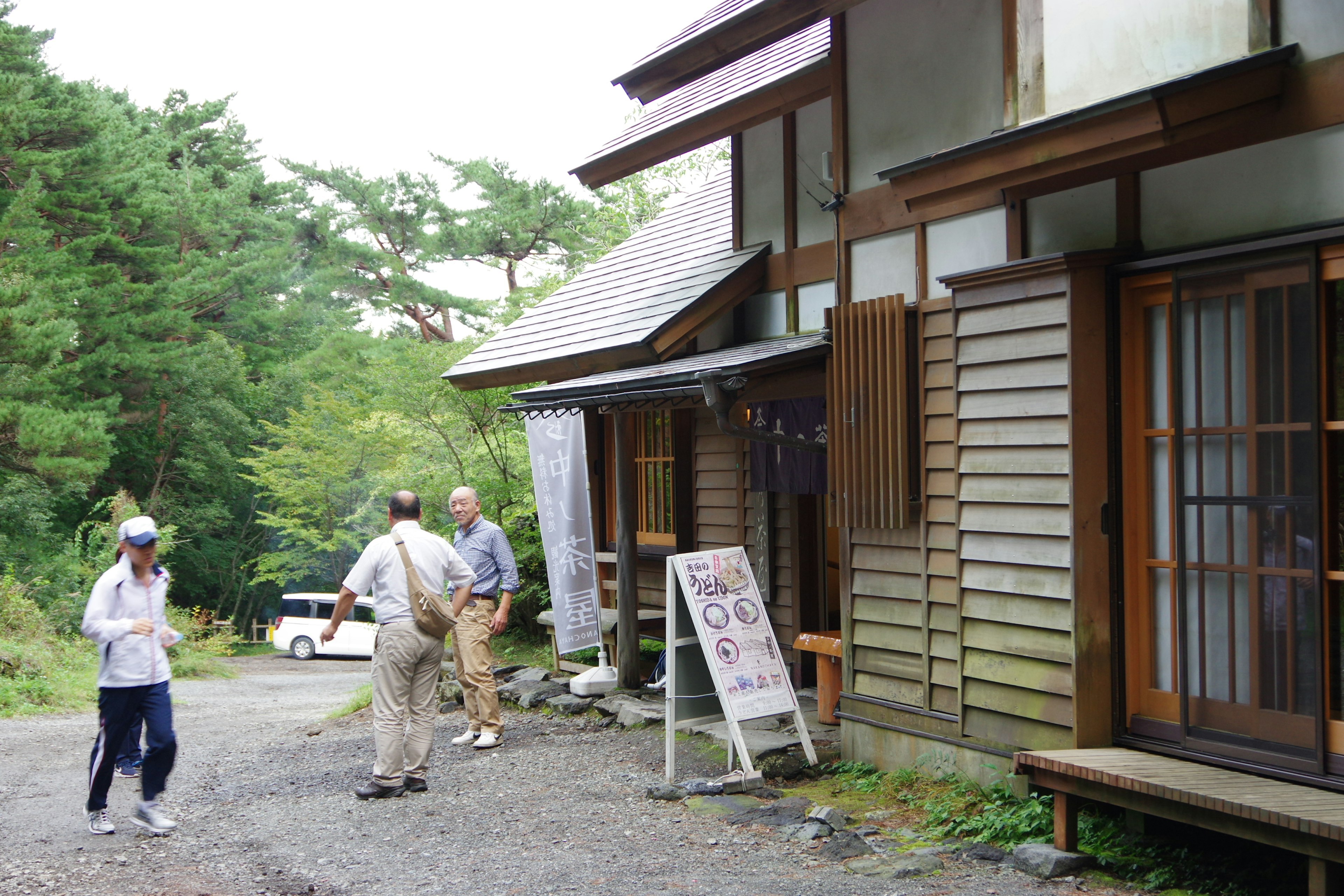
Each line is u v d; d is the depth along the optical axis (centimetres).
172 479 3753
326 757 818
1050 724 526
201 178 3928
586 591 974
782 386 715
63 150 2766
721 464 1026
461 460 1502
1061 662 520
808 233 820
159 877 512
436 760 764
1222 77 432
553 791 652
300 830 596
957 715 583
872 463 634
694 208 1138
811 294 810
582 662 1130
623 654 923
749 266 853
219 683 2025
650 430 1138
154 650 598
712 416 1036
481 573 806
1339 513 436
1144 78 491
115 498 2666
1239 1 457
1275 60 437
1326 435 439
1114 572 514
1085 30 517
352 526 3195
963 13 603
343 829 593
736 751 656
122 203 3136
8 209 2594
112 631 583
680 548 1060
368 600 2998
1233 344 474
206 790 719
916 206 576
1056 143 486
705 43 711
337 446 3052
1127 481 518
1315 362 439
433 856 534
